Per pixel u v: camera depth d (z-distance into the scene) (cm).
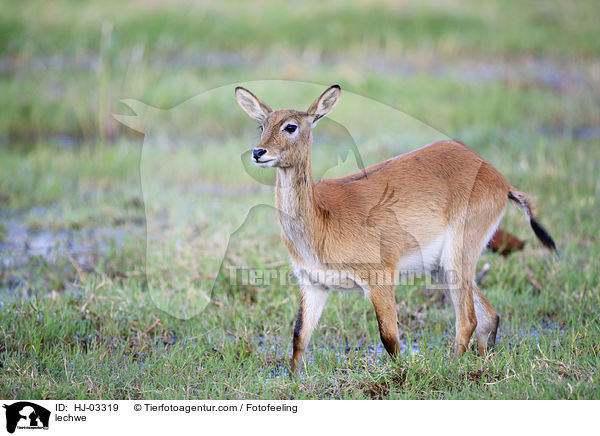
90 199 1452
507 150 1608
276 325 984
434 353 877
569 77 2294
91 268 1152
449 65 2403
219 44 2494
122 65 2178
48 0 2770
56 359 870
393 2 2903
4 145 1777
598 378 790
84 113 1875
